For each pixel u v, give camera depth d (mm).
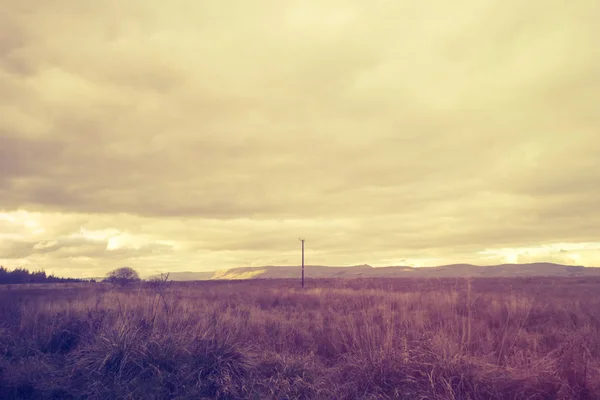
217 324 10266
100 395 7145
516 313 13961
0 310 14977
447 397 6746
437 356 7812
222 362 8242
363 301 16703
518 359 8172
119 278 46312
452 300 14266
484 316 13828
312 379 7680
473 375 7277
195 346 8789
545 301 18812
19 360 8945
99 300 15047
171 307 11914
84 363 8445
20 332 11227
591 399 6836
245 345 9648
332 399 6926
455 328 9859
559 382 7168
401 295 16828
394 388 7148
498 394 6953
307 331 12148
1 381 7668
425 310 13719
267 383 7539
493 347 9164
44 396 7277
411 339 9516
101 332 9758
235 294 29750
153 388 7238
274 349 9664
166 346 8633
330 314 14820
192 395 7094
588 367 7582
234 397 7129
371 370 7645
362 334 9469
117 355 8375
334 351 9781
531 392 7113
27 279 68062
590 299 19859
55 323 11500
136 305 12359
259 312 16297
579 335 9602
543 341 10297
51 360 9195
